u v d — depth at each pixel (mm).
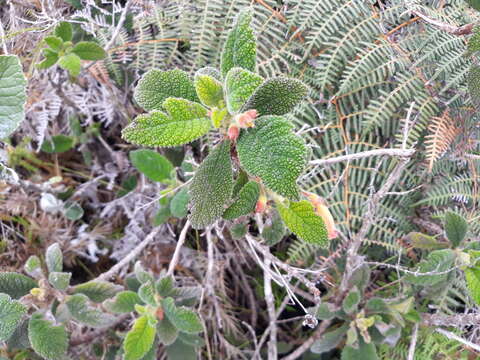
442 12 402
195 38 389
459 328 383
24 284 327
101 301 349
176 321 329
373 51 384
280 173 203
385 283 424
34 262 325
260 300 463
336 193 403
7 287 322
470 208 411
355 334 350
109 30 407
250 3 388
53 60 364
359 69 381
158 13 400
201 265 446
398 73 387
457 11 402
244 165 211
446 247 349
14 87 283
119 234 471
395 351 400
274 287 446
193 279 451
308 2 381
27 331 336
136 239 444
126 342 311
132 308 341
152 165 380
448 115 386
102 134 490
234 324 446
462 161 395
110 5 417
